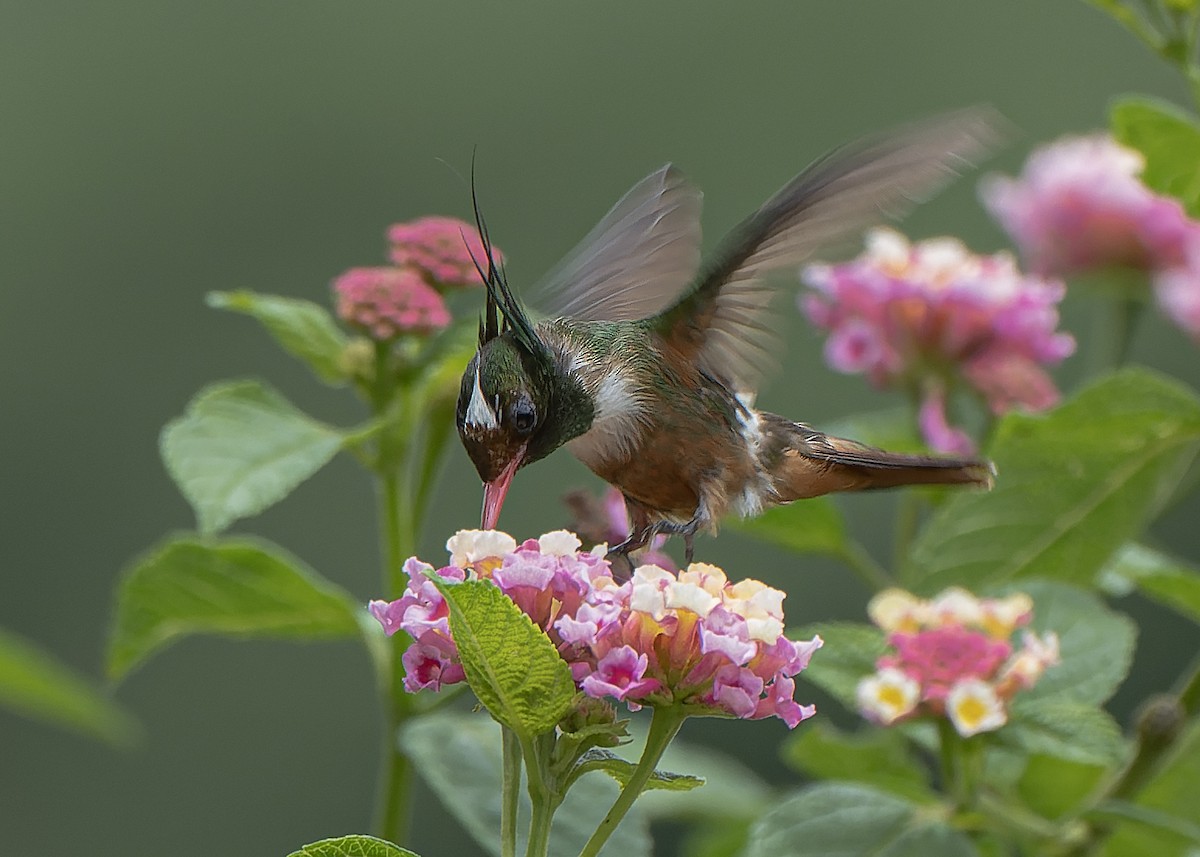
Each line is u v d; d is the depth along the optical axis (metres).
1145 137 1.98
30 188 2.54
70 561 2.43
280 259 2.53
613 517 1.95
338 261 2.54
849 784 1.93
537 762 1.85
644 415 1.92
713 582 1.86
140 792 2.41
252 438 1.93
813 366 2.33
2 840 2.39
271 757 2.45
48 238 2.53
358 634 1.95
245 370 2.49
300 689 2.46
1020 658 1.92
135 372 2.49
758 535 1.98
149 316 2.51
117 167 2.54
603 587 1.85
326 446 1.93
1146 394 1.95
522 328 1.91
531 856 1.85
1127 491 1.96
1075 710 1.93
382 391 1.95
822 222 1.91
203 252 2.53
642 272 1.95
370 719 2.44
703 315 1.93
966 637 1.92
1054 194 2.04
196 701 2.45
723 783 1.99
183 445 1.93
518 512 2.24
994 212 2.05
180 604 1.95
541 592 1.85
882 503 2.18
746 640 1.85
